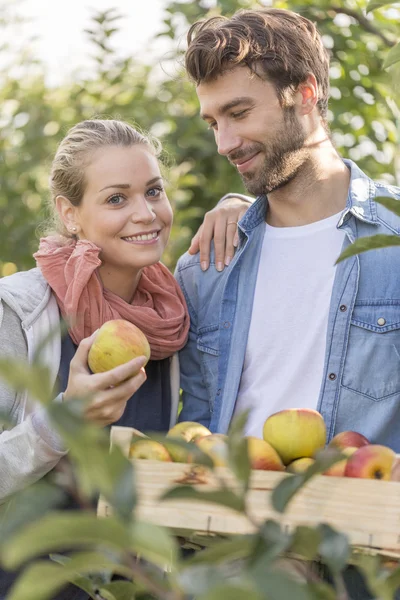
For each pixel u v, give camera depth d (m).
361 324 2.39
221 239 2.69
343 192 2.59
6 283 2.41
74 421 0.92
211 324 2.61
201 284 2.68
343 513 1.39
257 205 2.64
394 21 4.55
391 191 2.61
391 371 2.36
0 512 1.99
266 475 1.43
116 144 2.46
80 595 2.19
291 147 2.51
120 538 0.92
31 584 0.94
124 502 0.96
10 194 6.08
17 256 5.98
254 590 0.85
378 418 2.33
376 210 2.52
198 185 5.63
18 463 2.08
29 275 2.47
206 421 2.59
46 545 0.91
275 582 0.87
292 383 2.39
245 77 2.47
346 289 2.41
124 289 2.54
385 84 4.67
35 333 2.34
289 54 2.50
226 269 2.64
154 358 2.49
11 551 0.89
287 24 2.57
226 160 5.62
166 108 5.87
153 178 2.47
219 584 0.86
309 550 1.09
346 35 4.66
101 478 0.96
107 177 2.42
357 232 2.50
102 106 5.90
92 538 0.92
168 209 2.52
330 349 2.38
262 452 1.68
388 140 4.90
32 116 6.18
